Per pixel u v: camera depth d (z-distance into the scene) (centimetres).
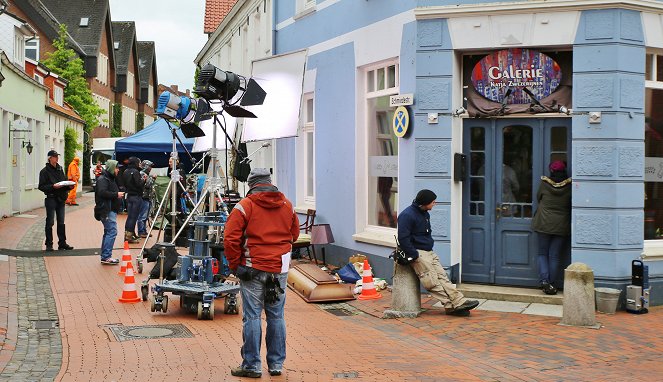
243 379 683
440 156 1126
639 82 1080
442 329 927
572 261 1078
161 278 1042
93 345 807
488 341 866
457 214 1141
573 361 780
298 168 1680
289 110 1315
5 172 2386
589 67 1066
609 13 1059
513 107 1113
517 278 1133
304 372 716
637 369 752
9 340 829
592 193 1066
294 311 1042
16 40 2959
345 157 1409
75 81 4881
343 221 1416
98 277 1277
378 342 859
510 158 1136
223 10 3372
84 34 6172
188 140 1861
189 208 1803
